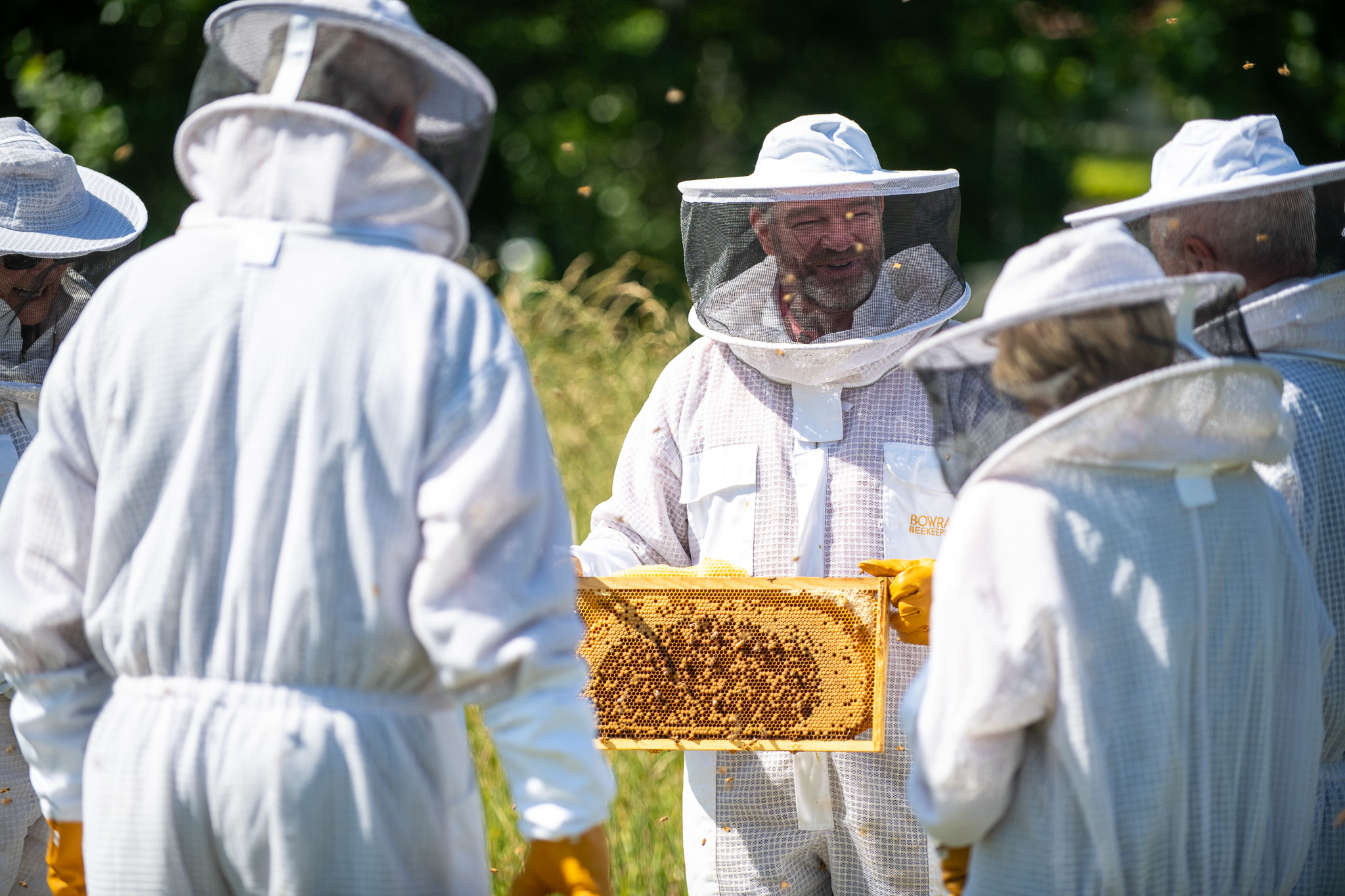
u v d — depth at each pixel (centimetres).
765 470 554
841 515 545
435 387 350
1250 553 375
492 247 2806
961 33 2912
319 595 345
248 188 361
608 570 551
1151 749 360
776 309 552
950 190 548
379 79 361
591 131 2925
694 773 557
